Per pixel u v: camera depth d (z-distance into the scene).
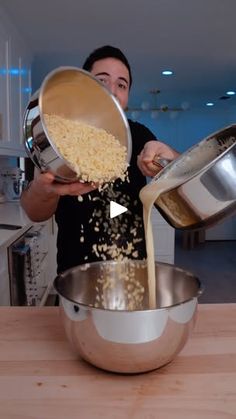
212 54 3.32
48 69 3.80
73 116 0.93
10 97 2.59
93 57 1.21
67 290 0.77
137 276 0.88
